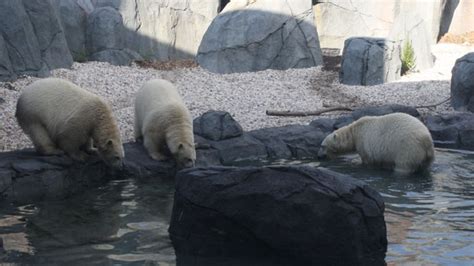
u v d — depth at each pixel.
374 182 9.18
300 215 6.42
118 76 15.53
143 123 9.90
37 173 8.48
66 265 6.09
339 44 20.36
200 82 15.77
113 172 9.44
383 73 16.12
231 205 6.65
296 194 6.45
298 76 16.78
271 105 13.97
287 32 17.55
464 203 8.09
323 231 6.38
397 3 20.12
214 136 10.83
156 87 10.14
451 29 21.23
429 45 17.70
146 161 9.70
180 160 9.39
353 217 6.35
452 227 7.16
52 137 8.86
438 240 6.74
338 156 10.83
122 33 16.92
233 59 17.16
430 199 8.30
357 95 14.96
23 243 6.71
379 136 10.06
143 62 16.95
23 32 14.23
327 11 20.19
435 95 14.85
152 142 9.73
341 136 10.60
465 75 13.60
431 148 9.62
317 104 14.16
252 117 12.88
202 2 18.53
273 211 6.50
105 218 7.62
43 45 15.00
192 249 6.61
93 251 6.49
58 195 8.63
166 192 8.82
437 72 17.16
